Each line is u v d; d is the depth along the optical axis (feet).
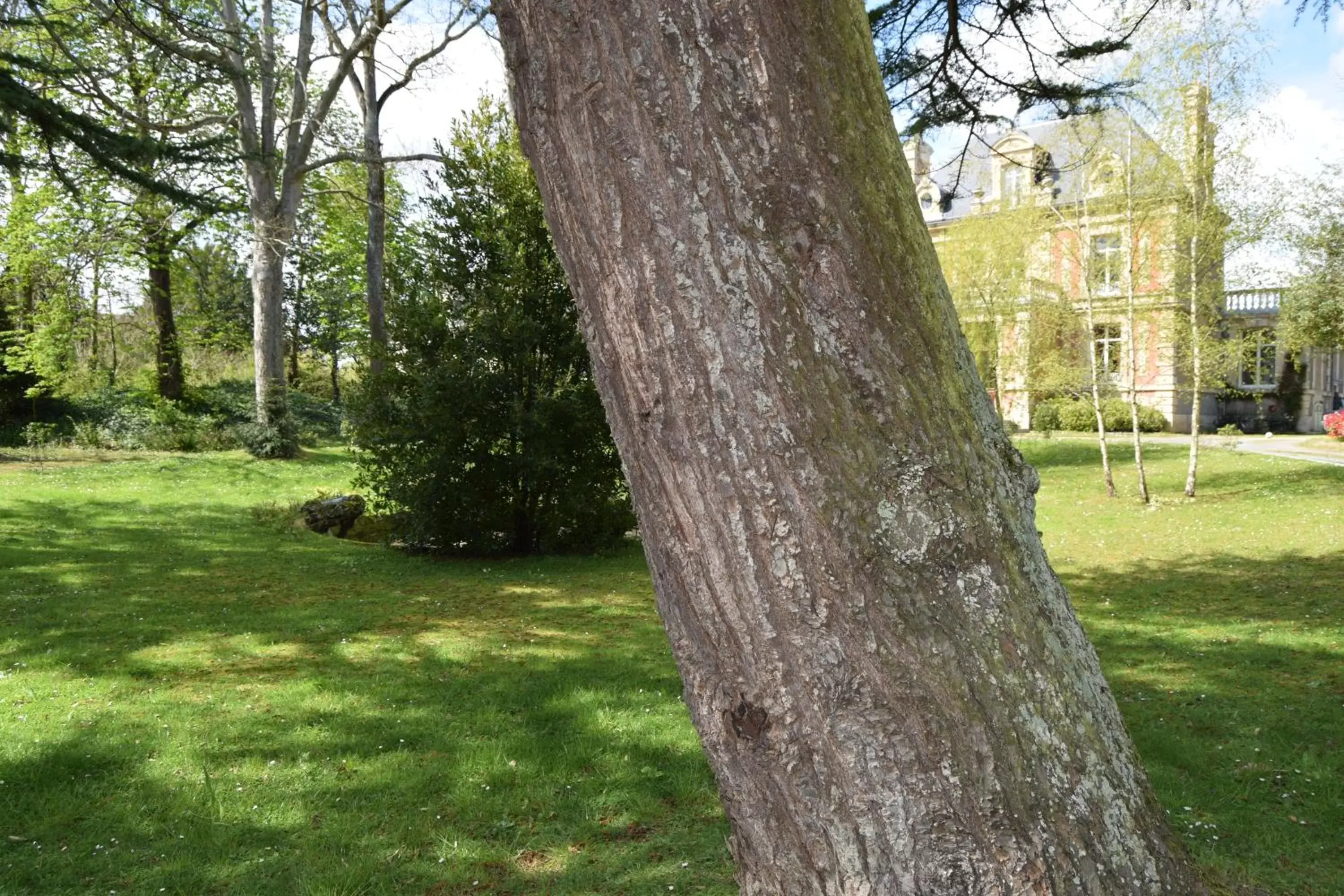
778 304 4.15
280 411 69.00
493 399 36.91
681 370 4.22
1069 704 4.55
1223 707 16.49
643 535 4.68
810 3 4.26
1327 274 66.95
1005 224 67.15
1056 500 56.34
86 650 21.24
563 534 39.29
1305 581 29.32
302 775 13.55
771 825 4.52
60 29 29.25
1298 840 11.11
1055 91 16.08
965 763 4.19
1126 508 51.13
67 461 62.69
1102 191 51.47
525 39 4.46
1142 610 25.90
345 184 86.02
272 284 68.74
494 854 11.05
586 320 4.62
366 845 11.31
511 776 13.38
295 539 41.86
